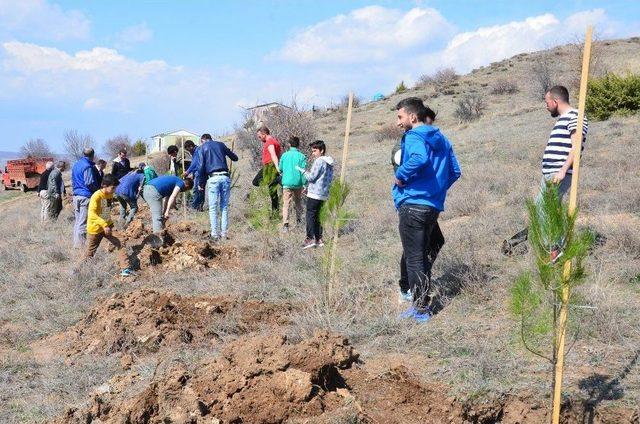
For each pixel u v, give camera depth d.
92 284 8.44
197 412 3.98
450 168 5.88
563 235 3.58
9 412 4.89
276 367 4.18
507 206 10.00
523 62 48.50
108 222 8.80
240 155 24.95
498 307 5.70
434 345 5.01
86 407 4.51
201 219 13.34
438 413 4.07
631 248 6.70
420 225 5.64
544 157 6.45
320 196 9.01
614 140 16.12
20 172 34.41
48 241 12.73
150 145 54.81
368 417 3.93
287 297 7.17
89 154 11.28
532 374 4.35
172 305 6.73
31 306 7.68
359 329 5.48
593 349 4.63
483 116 30.95
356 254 8.36
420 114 5.70
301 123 16.81
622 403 3.92
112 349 5.96
